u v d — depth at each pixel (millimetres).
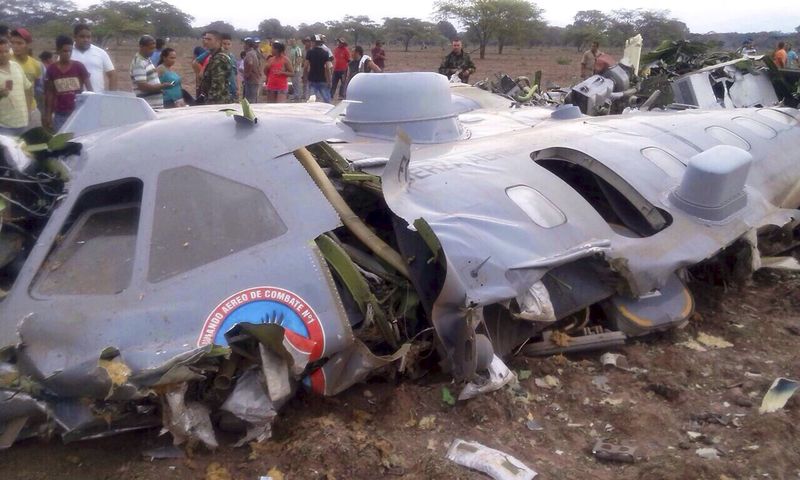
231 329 3572
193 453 3680
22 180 3908
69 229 3820
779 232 6828
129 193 3990
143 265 3625
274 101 13180
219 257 3730
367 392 4246
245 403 3654
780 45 19234
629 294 4969
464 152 5391
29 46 9195
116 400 3385
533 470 3625
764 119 7809
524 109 8211
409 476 3492
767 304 5902
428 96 5840
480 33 55656
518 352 4750
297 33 63375
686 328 5383
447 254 4195
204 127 4199
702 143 6734
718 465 3609
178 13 55531
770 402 4270
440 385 4246
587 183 6277
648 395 4465
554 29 70062
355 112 5879
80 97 4645
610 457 3766
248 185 3977
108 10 44469
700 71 9938
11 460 3686
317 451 3568
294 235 3887
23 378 3385
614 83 10320
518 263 4371
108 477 3553
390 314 4199
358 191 4691
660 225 5578
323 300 3793
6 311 3488
